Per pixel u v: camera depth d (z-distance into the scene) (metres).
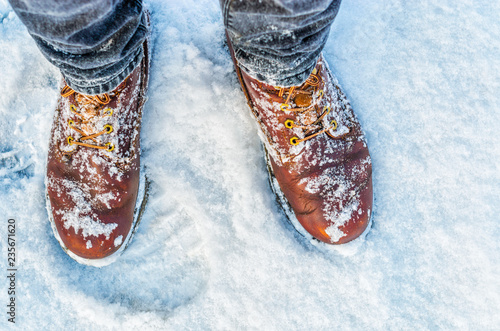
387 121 0.77
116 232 0.69
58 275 0.73
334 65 0.78
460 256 0.74
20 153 0.75
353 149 0.72
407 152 0.76
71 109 0.67
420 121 0.77
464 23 0.79
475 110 0.77
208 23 0.79
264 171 0.76
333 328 0.73
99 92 0.62
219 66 0.77
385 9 0.80
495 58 0.78
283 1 0.54
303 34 0.58
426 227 0.75
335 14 0.58
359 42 0.79
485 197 0.75
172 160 0.75
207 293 0.73
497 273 0.73
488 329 0.72
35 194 0.74
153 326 0.73
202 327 0.73
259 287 0.73
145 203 0.74
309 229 0.72
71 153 0.69
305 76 0.63
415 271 0.74
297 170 0.70
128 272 0.74
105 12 0.54
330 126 0.70
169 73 0.76
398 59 0.79
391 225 0.75
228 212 0.75
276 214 0.75
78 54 0.57
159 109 0.76
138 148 0.72
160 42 0.77
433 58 0.78
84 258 0.70
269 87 0.66
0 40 0.76
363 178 0.71
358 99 0.77
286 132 0.69
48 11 0.53
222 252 0.74
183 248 0.75
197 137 0.76
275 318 0.73
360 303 0.73
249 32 0.57
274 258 0.74
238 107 0.76
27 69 0.76
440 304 0.73
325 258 0.74
